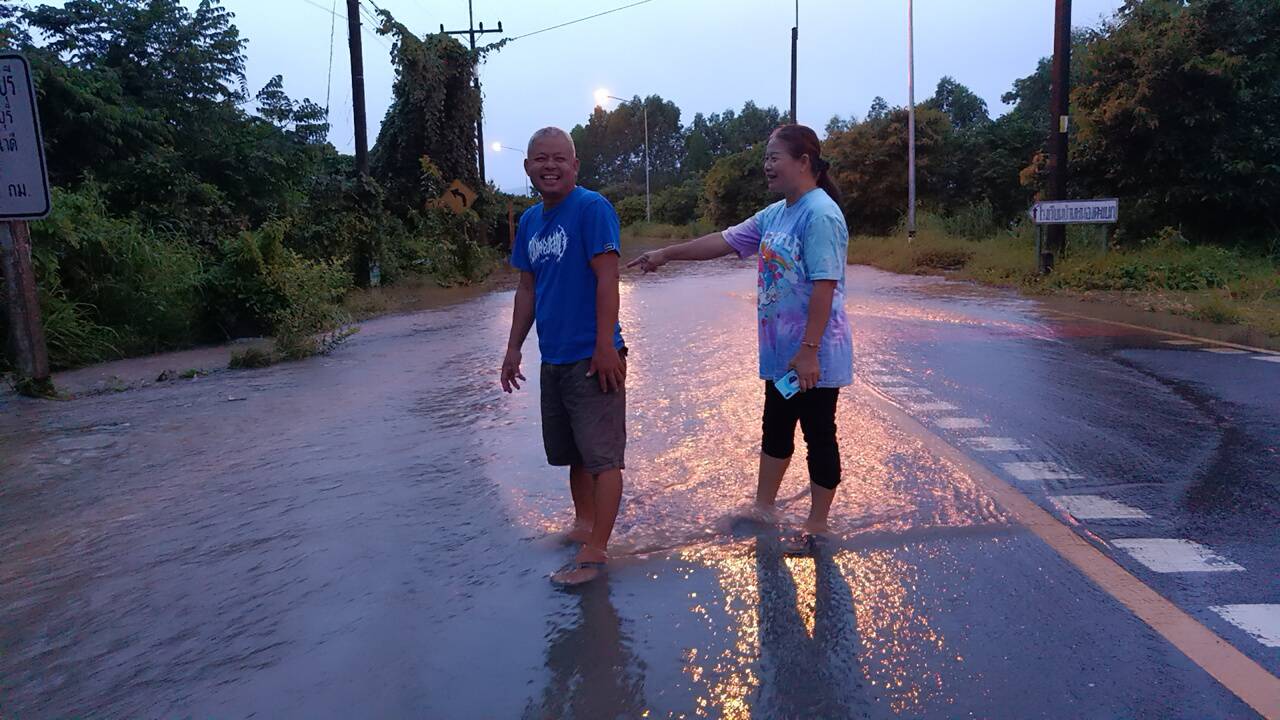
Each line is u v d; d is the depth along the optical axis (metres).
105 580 3.30
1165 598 2.95
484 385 6.98
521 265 3.65
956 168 29.72
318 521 3.88
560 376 3.38
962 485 4.13
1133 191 17.53
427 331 10.80
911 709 2.31
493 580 3.19
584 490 3.68
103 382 8.03
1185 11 16.23
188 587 3.21
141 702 2.45
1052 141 14.78
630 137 102.44
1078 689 2.39
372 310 13.38
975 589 3.03
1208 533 3.53
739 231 3.82
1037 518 3.70
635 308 12.16
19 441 5.60
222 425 5.90
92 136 12.95
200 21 16.38
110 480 4.64
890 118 29.92
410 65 21.66
